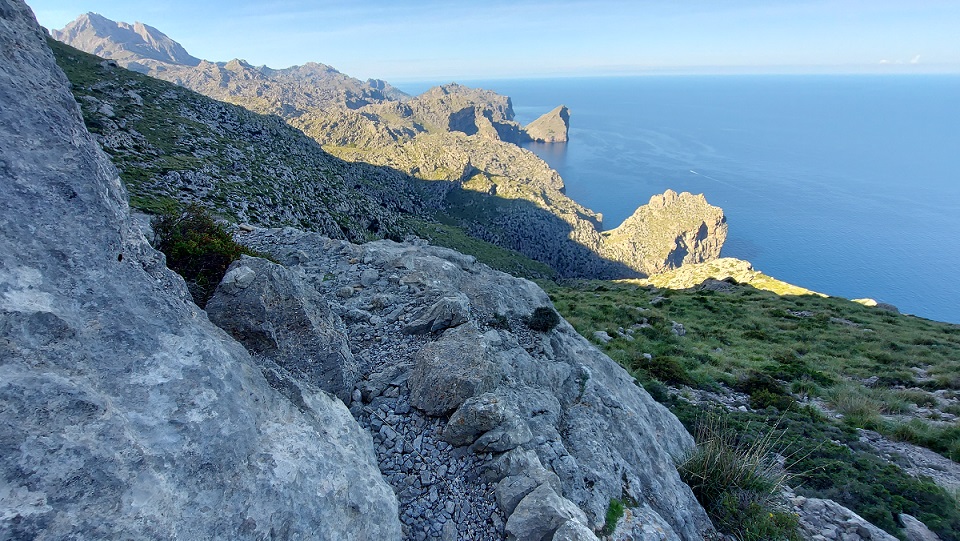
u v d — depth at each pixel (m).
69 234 5.07
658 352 27.33
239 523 4.42
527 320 15.43
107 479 3.79
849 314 41.72
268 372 6.80
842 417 20.22
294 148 169.75
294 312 9.29
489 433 8.23
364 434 7.71
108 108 100.94
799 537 10.41
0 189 4.73
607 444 10.29
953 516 12.54
